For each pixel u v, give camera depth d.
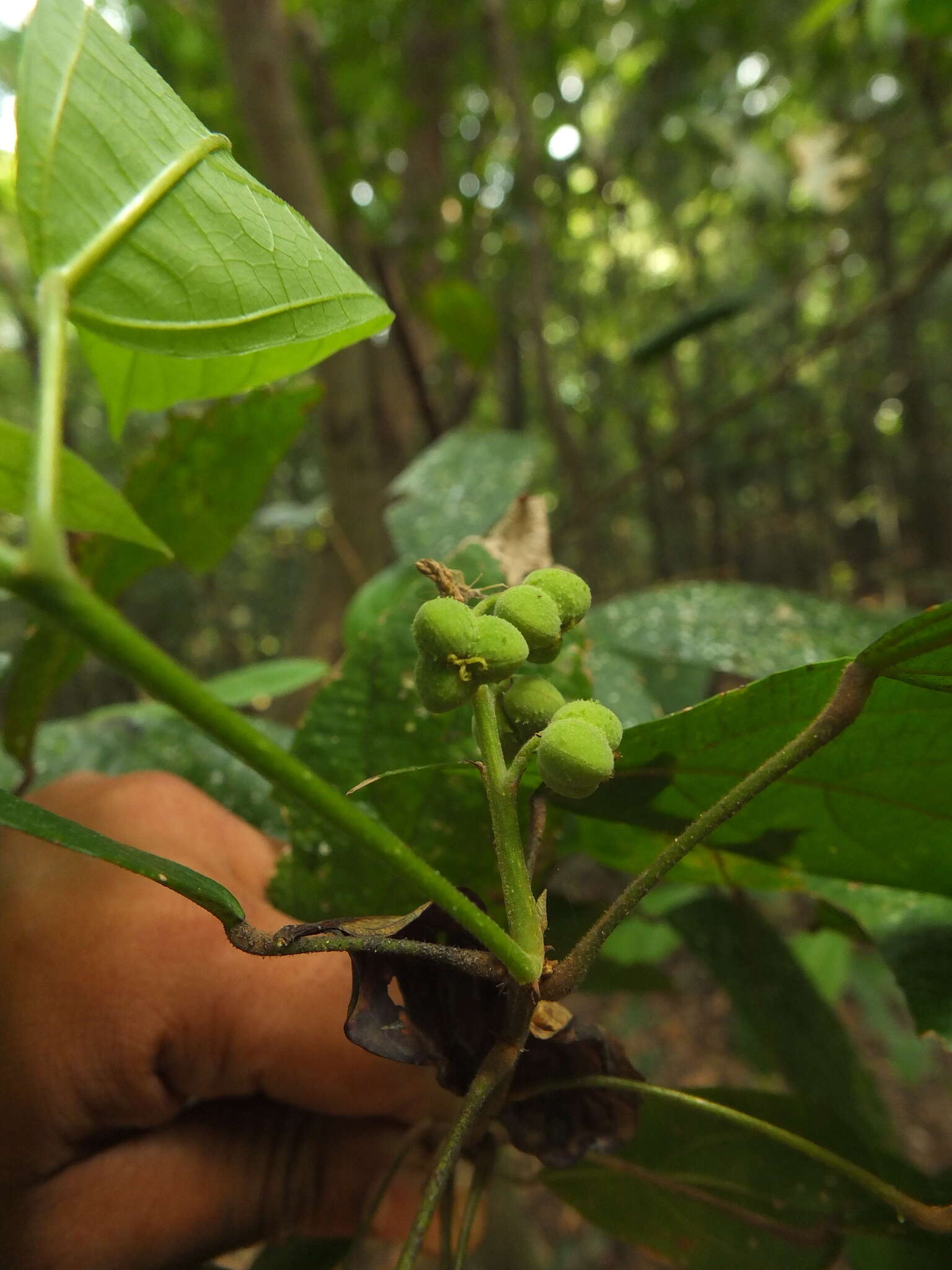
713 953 0.16
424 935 0.08
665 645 0.16
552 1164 0.10
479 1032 0.09
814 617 0.16
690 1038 0.51
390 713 0.12
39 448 0.05
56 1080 0.11
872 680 0.07
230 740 0.06
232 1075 0.12
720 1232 0.12
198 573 0.16
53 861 0.13
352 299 0.09
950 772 0.09
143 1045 0.12
